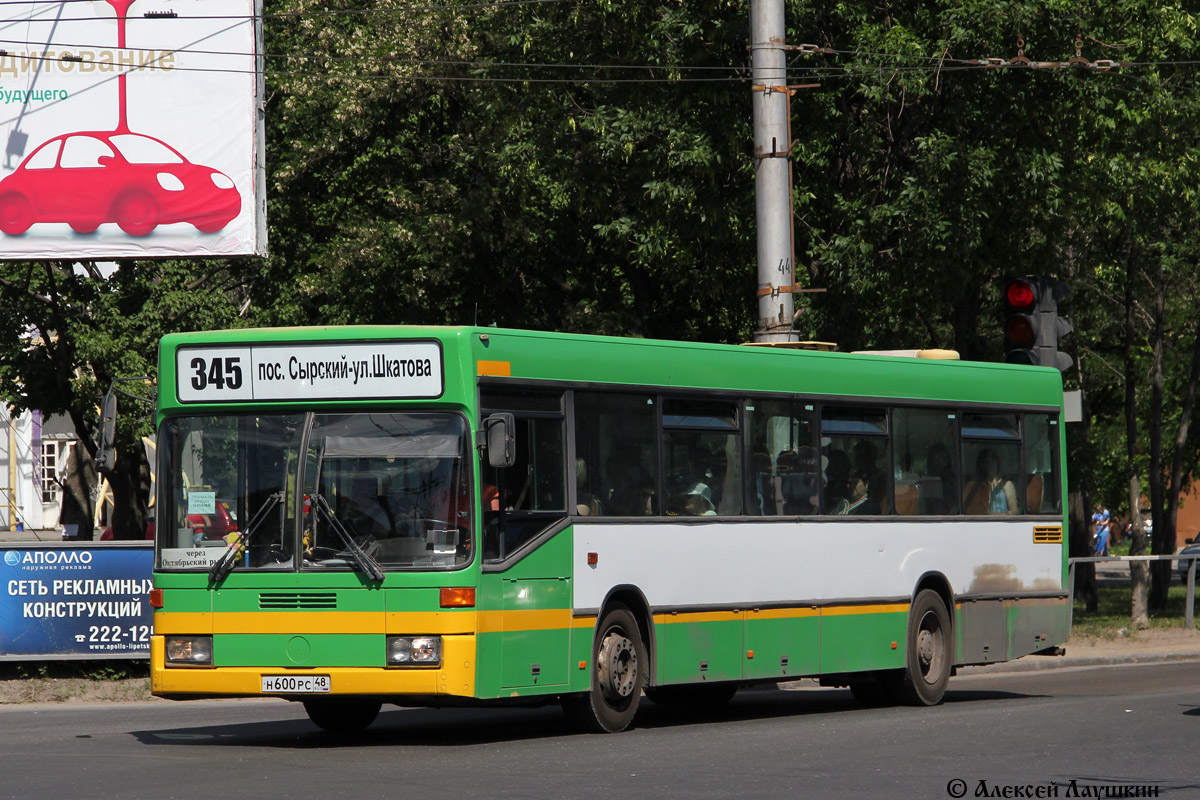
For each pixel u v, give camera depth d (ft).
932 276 100.12
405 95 141.69
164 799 41.63
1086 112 103.19
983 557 76.95
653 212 106.93
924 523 73.82
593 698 58.34
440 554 53.21
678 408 62.90
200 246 116.06
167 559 55.31
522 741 56.18
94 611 81.92
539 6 116.98
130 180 116.47
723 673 63.67
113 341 137.69
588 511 58.59
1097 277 139.03
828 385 69.67
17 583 81.25
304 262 157.79
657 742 55.36
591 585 58.29
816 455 68.95
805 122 103.55
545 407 57.36
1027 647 79.36
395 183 148.87
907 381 73.72
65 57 116.67
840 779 44.93
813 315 108.06
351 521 53.78
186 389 55.98
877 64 97.96
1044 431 81.41
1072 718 62.80
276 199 155.53
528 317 151.02
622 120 105.09
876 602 70.90
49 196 116.67
